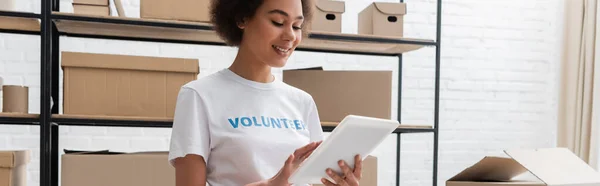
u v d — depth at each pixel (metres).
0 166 1.74
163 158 1.91
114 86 1.94
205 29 1.98
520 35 3.22
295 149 1.15
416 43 2.21
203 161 1.07
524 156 1.49
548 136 3.25
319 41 2.19
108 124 1.91
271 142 1.12
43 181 1.84
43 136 1.85
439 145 3.11
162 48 2.76
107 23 1.93
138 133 2.74
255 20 1.12
